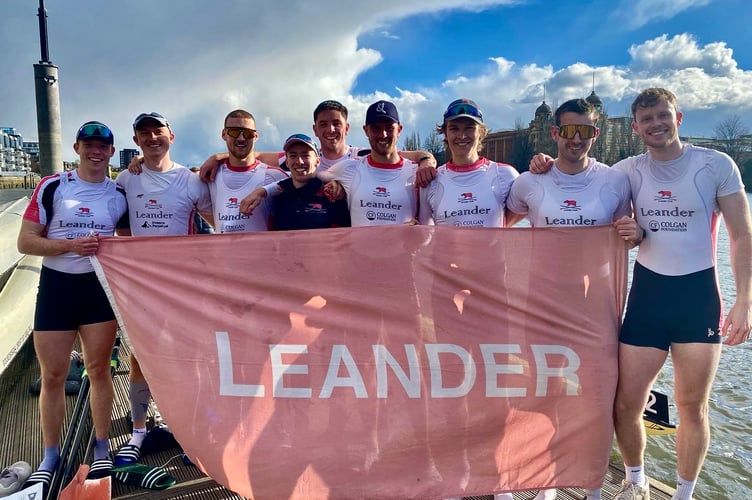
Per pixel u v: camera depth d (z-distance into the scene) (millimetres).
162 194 3635
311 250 3076
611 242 3131
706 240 2967
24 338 6156
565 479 3117
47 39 12297
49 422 3281
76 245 3023
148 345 3059
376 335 3080
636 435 3121
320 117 3893
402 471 3037
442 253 3105
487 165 3568
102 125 3299
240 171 3752
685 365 2969
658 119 2902
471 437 3088
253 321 3072
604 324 3143
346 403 3057
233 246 3070
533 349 3125
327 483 2992
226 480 3000
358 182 3607
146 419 4180
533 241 3129
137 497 3219
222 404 3029
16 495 3000
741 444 5816
